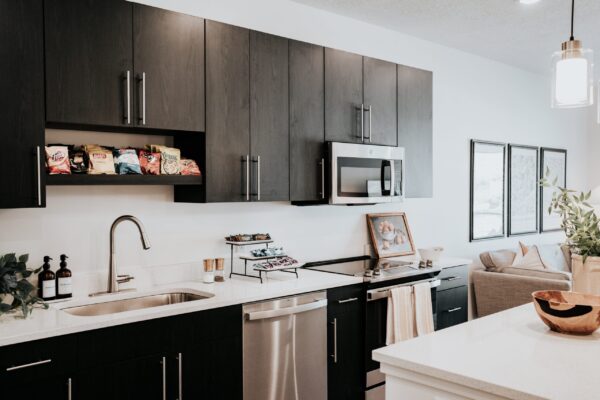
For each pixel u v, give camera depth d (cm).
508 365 156
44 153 229
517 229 562
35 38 225
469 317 498
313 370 293
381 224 418
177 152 277
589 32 430
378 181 362
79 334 208
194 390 243
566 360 161
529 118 581
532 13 383
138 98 255
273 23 347
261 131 304
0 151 216
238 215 333
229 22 324
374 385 329
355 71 354
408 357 165
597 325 182
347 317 315
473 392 149
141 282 289
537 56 510
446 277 389
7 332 196
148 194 295
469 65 502
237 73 293
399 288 340
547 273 443
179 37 270
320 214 380
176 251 306
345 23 392
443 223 477
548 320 189
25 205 223
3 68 217
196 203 311
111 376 217
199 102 277
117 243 283
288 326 280
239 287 288
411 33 434
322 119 335
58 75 231
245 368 263
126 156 260
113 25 247
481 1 358
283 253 328
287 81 316
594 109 676
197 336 244
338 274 332
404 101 389
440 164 473
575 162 660
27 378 195
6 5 218
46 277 248
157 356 231
